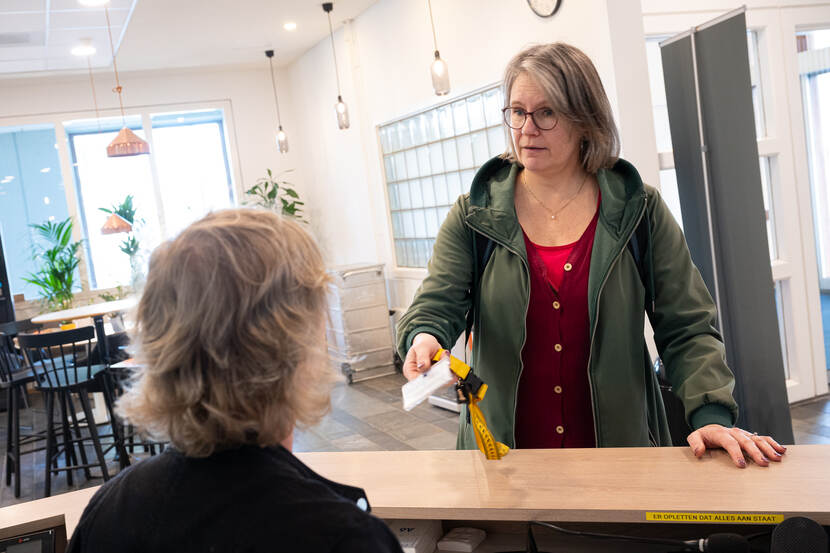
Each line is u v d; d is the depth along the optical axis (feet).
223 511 2.18
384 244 22.20
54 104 25.17
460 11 16.35
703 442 4.16
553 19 13.26
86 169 26.76
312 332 2.36
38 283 24.22
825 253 24.00
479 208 5.34
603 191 5.16
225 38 21.75
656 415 5.41
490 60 15.55
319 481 2.52
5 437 19.49
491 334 5.33
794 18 13.87
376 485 4.19
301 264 2.37
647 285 5.19
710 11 13.50
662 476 3.83
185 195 28.35
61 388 14.16
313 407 2.40
